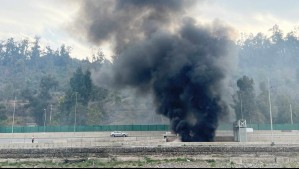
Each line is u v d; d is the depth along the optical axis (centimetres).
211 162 5506
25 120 15500
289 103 13875
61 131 10794
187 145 6912
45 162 5788
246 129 8406
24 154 6488
